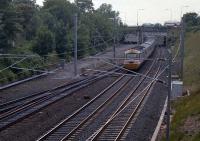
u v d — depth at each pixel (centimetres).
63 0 9331
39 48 6925
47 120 3234
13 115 3316
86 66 7006
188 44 9912
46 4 9369
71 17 9238
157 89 4966
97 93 4603
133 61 6594
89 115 3353
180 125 3108
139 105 3866
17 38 7294
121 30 11931
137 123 3159
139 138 2795
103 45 10012
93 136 2695
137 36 11731
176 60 7088
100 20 10306
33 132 2870
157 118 3516
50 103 3841
